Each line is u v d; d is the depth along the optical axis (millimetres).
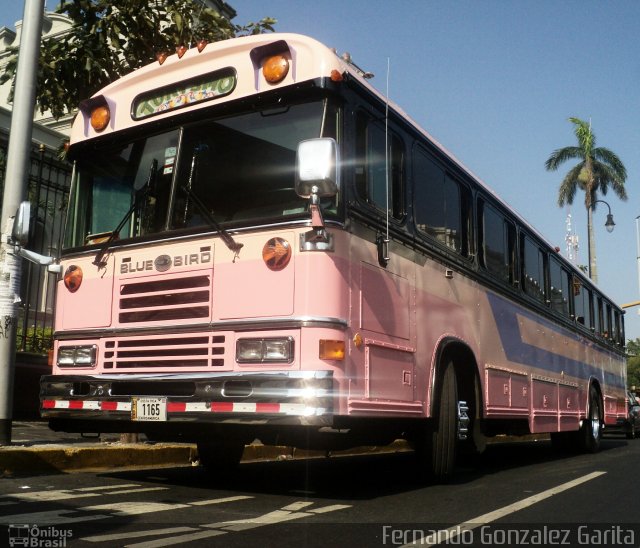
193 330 5926
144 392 6035
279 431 5965
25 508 5258
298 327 5496
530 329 10445
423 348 6906
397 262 6570
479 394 8195
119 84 6980
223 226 5977
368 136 6305
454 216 8062
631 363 88375
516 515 5656
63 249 7008
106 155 6961
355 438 6293
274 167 5945
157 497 5980
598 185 42531
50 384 6574
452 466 7395
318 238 5539
